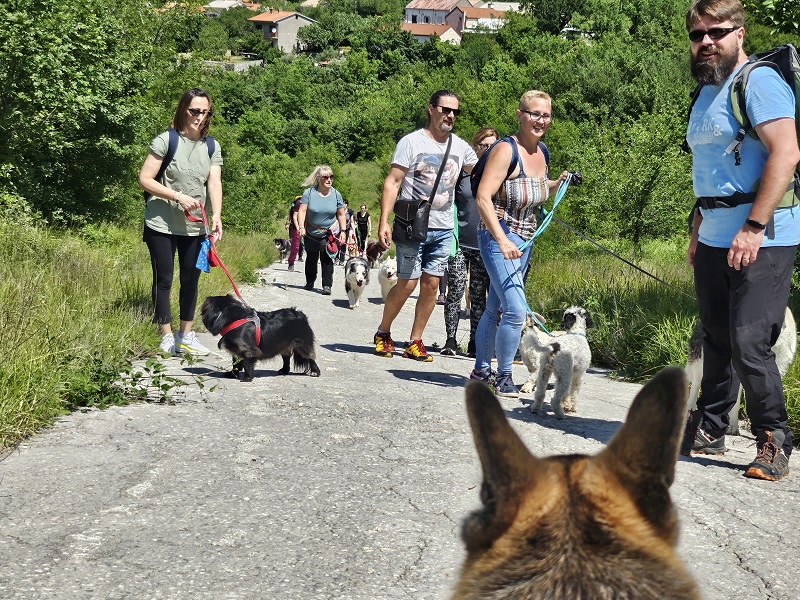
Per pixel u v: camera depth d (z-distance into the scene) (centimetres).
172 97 2894
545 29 10812
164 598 305
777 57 471
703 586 332
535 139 676
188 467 450
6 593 301
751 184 479
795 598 326
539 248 1916
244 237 2702
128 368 640
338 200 1581
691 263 534
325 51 14050
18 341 583
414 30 15325
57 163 1593
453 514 399
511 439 144
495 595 134
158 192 750
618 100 5062
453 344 953
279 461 468
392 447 507
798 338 754
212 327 702
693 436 523
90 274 934
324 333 1060
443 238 868
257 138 7850
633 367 860
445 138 863
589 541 135
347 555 349
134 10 2795
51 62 1412
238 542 357
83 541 349
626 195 2447
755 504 432
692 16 479
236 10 16675
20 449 470
